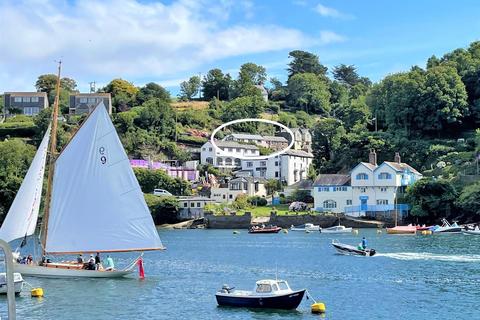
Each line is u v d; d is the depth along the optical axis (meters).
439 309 60.19
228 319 56.88
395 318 56.56
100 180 79.25
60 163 79.69
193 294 69.81
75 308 62.00
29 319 57.31
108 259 85.38
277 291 61.75
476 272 84.75
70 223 79.50
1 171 191.50
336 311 59.75
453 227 167.62
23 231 79.94
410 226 173.88
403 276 81.75
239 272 88.31
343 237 156.75
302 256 108.75
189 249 126.00
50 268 80.12
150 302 65.12
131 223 79.25
